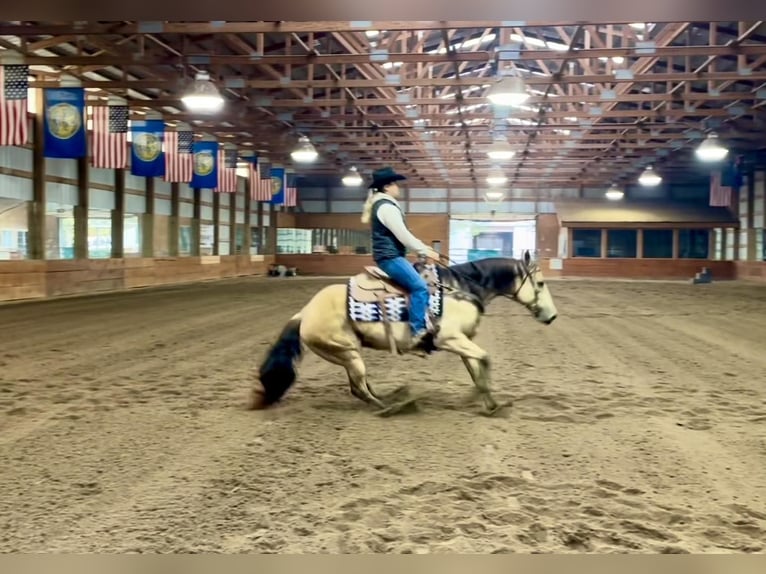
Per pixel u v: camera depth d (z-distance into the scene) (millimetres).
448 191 40844
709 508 4098
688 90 19797
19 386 7645
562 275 37031
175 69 17922
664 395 7332
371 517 3910
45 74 16891
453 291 6184
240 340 11484
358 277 6184
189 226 30609
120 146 18562
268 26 12836
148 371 8625
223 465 4879
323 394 7289
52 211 20469
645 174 27219
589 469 4816
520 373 8578
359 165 34344
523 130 23734
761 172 31875
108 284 23203
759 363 9383
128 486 4449
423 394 7285
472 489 4379
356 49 17172
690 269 35406
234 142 26672
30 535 3691
